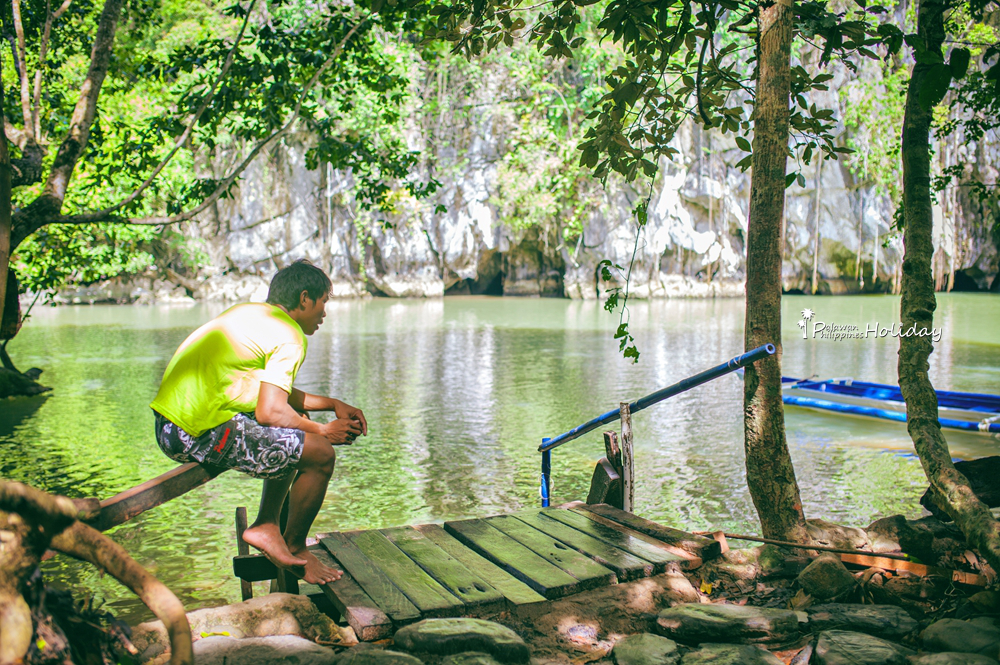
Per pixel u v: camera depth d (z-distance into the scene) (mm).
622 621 3334
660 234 45781
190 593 6047
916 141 4215
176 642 1850
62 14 9539
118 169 9586
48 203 6719
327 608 3537
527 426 12047
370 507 8117
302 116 9367
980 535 3318
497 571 3639
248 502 8352
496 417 12719
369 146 9625
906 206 4301
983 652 2895
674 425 11961
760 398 4266
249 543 3258
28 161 6910
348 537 4055
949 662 2754
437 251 47000
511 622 3283
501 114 43125
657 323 30422
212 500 8398
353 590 3363
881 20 20219
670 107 4953
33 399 14414
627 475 4719
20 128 9805
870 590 3691
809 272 46000
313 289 3215
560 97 38625
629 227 45469
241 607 3117
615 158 4934
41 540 1800
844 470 9422
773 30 4184
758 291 4277
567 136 37531
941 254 45844
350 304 41844
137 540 7199
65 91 12039
